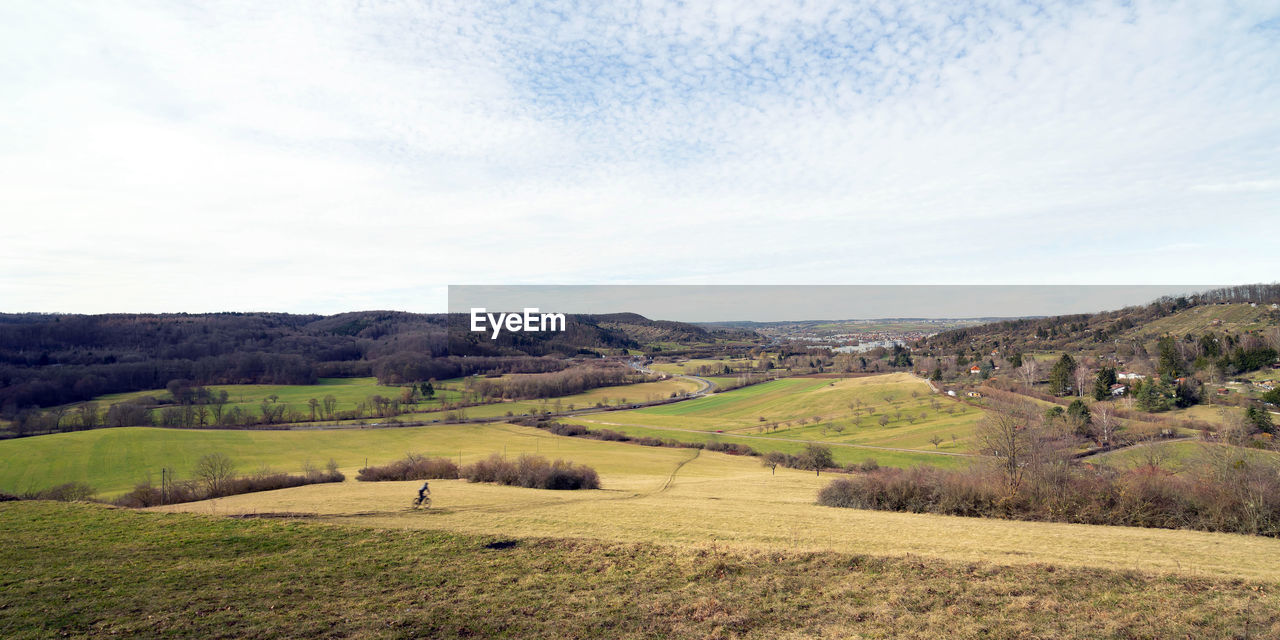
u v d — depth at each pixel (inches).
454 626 676.1
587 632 667.4
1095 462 1724.9
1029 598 733.3
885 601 737.0
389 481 2144.4
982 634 645.3
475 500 1512.1
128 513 1126.4
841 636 650.8
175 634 637.9
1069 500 1389.0
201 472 2199.8
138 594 743.7
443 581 816.9
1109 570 816.3
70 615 676.7
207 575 818.8
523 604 739.4
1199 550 984.9
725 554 916.0
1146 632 636.7
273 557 901.8
